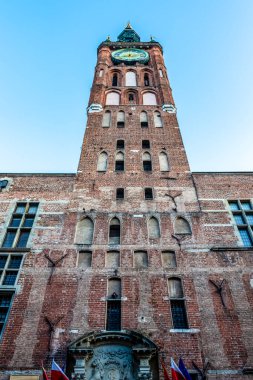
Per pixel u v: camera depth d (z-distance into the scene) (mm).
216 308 18656
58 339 17312
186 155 29297
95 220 23312
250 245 22094
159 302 18844
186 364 16438
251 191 25672
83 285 19578
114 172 27422
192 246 21672
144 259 21047
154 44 47875
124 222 23156
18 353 16781
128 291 19297
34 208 24484
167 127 32875
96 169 27797
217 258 21016
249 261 20859
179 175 27109
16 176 26953
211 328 17812
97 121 33562
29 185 26141
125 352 16875
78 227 23016
